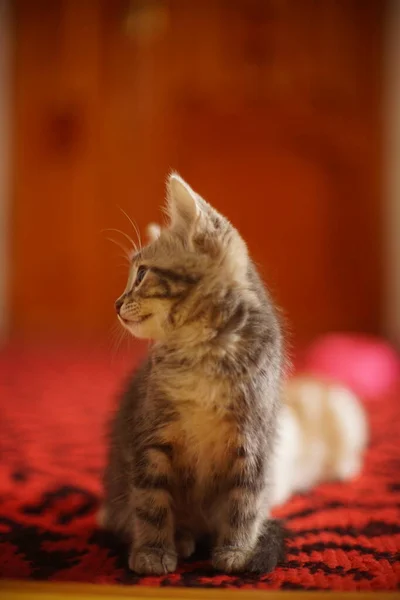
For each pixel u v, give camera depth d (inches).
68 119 68.1
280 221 67.9
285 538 21.4
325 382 30.3
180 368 20.6
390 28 65.2
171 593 18.7
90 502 24.2
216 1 65.9
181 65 66.8
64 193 68.5
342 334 67.5
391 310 66.2
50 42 67.4
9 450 29.3
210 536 21.6
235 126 67.4
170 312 21.0
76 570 19.8
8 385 43.6
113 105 67.7
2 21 65.3
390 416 35.3
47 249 68.9
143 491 20.6
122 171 68.0
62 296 69.1
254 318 20.9
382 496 25.1
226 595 18.6
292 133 67.1
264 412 20.8
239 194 67.9
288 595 18.5
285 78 66.6
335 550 20.8
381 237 67.3
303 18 66.0
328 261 67.9
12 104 68.0
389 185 66.6
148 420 20.8
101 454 28.9
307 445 26.0
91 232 68.5
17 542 21.4
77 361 53.4
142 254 22.2
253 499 20.6
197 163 67.8
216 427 20.6
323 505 24.3
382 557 20.4
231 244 21.2
